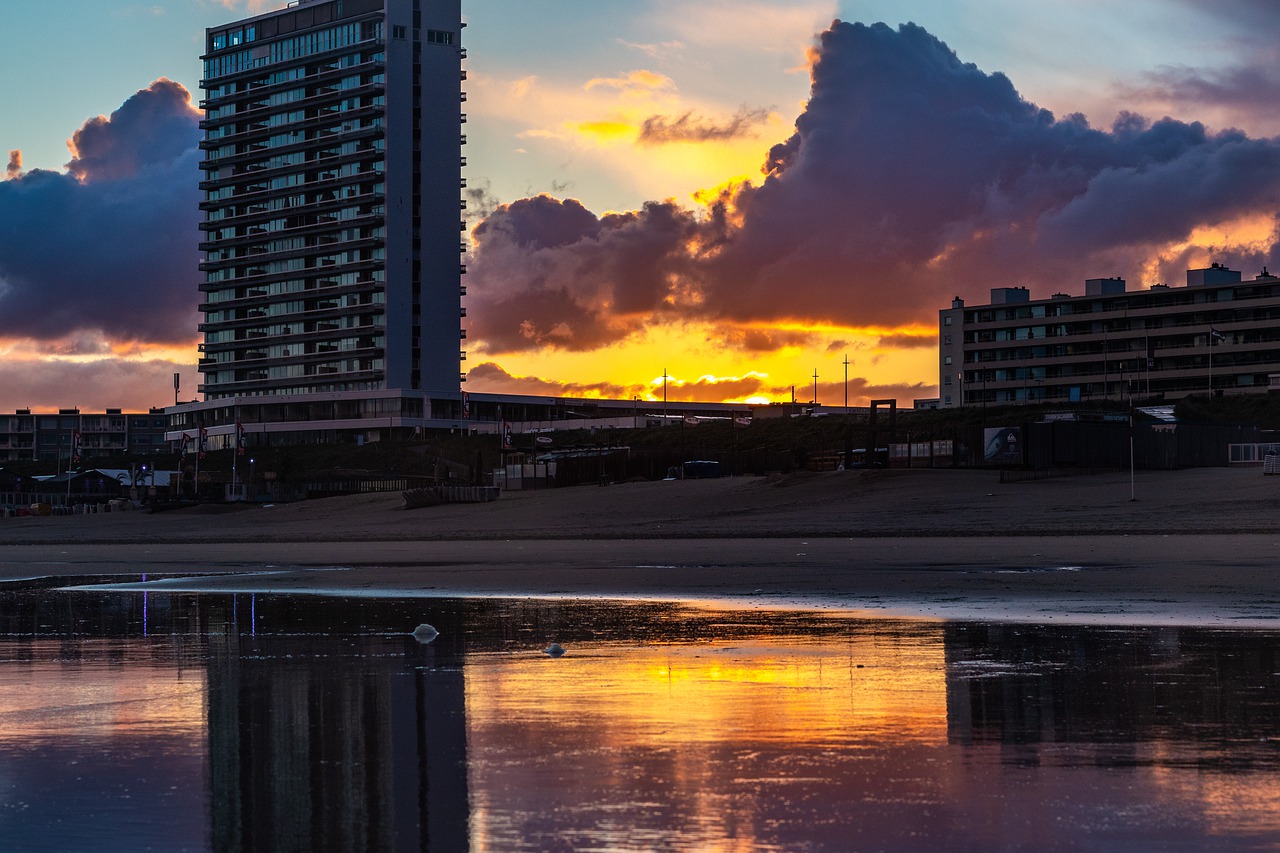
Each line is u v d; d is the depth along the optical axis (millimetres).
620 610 29859
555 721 13961
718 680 17156
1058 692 15438
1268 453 90062
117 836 9445
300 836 9406
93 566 60156
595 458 123688
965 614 26562
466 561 56438
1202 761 11422
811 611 28344
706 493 100938
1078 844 8945
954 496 85188
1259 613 25438
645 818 9758
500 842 9188
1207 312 190000
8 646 23469
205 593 39062
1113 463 94125
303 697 16078
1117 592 31219
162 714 14859
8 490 186125
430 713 14617
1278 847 8828
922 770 11234
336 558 63062
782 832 9336
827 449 154000
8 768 11812
